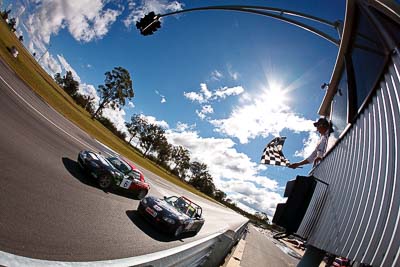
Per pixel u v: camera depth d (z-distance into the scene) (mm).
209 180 116125
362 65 2635
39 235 4379
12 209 4691
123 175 10609
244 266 10477
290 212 2768
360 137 2441
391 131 1844
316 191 3512
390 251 1504
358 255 1876
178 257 4848
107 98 61938
